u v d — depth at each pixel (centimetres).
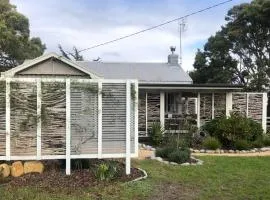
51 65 1950
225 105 2359
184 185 1159
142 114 2267
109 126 1249
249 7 4197
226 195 1067
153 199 1023
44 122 1217
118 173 1227
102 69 3117
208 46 4688
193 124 2281
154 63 3284
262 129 2194
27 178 1176
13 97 1207
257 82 4112
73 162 1269
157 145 2114
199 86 2281
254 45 4434
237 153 1902
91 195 1032
